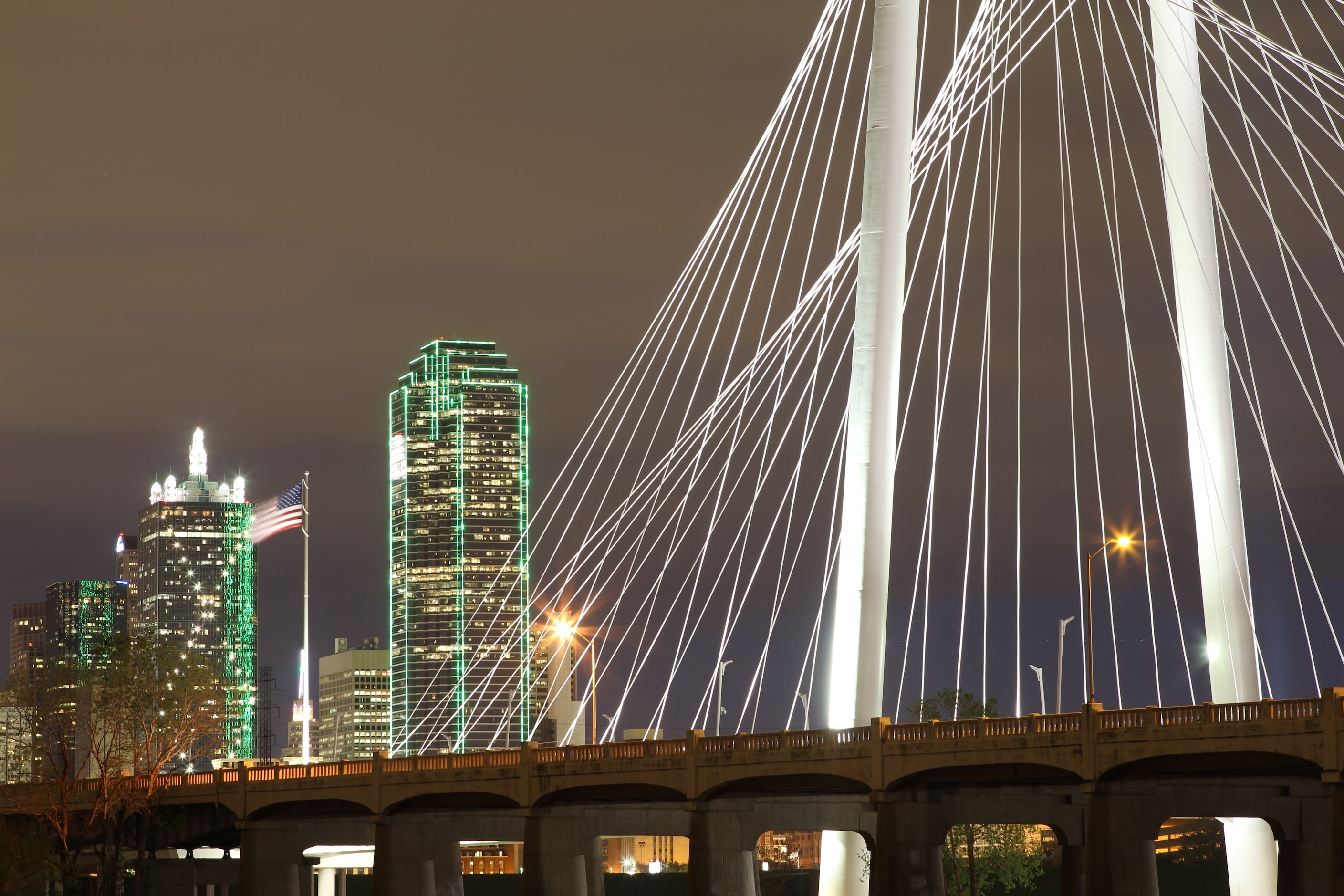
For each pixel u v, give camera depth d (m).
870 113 92.94
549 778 88.44
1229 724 63.16
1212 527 91.81
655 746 83.81
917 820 74.75
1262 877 86.38
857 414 90.62
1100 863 67.44
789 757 78.00
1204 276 94.12
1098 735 67.38
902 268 91.81
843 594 89.31
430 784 93.94
